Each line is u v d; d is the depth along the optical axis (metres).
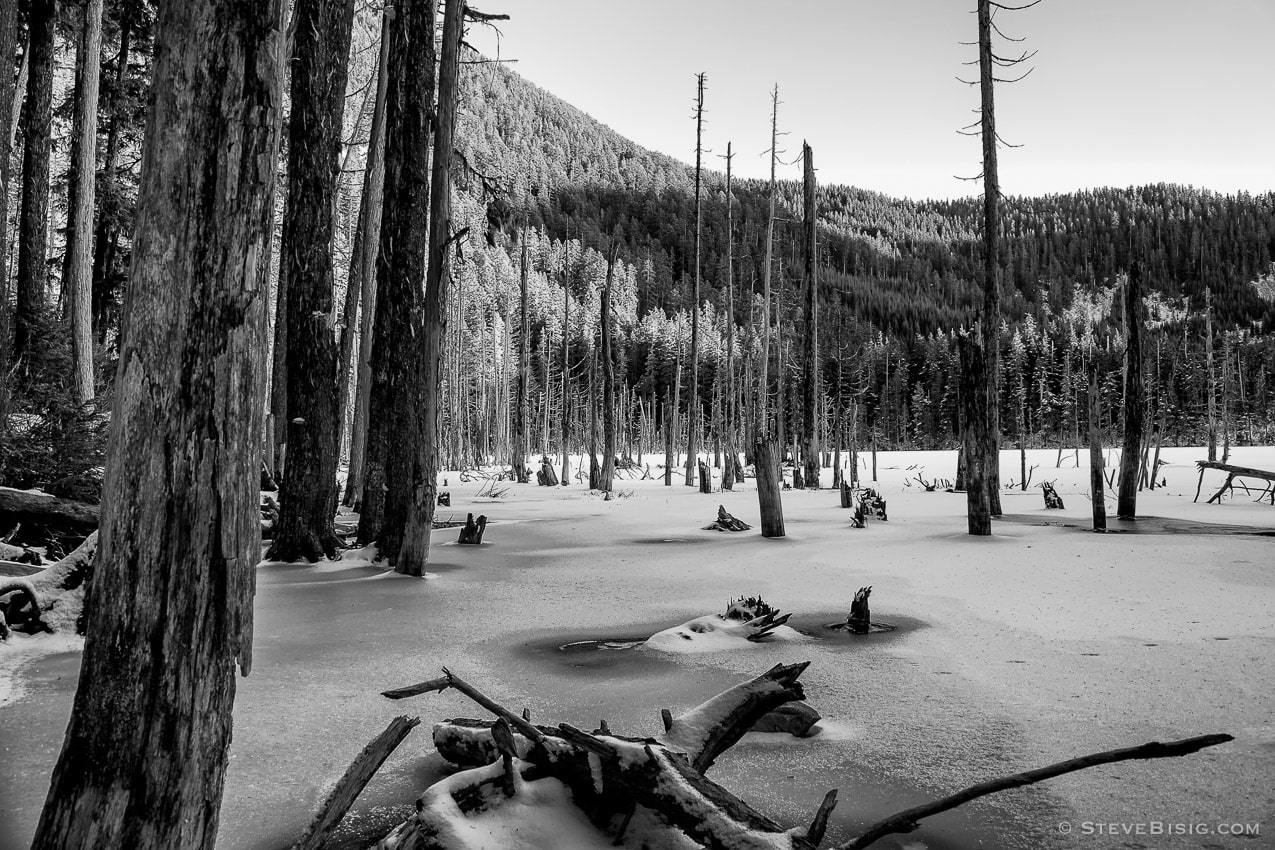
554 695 4.82
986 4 15.77
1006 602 7.56
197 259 2.08
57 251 20.58
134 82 19.44
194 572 2.05
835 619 7.02
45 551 9.09
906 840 2.95
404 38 10.59
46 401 11.84
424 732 4.17
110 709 1.98
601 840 2.69
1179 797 3.25
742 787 3.46
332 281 11.30
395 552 10.82
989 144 15.85
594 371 72.94
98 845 1.93
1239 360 70.56
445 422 51.28
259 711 4.52
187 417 2.06
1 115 8.48
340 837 3.02
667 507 21.28
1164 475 30.52
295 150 10.97
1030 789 3.37
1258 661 5.24
